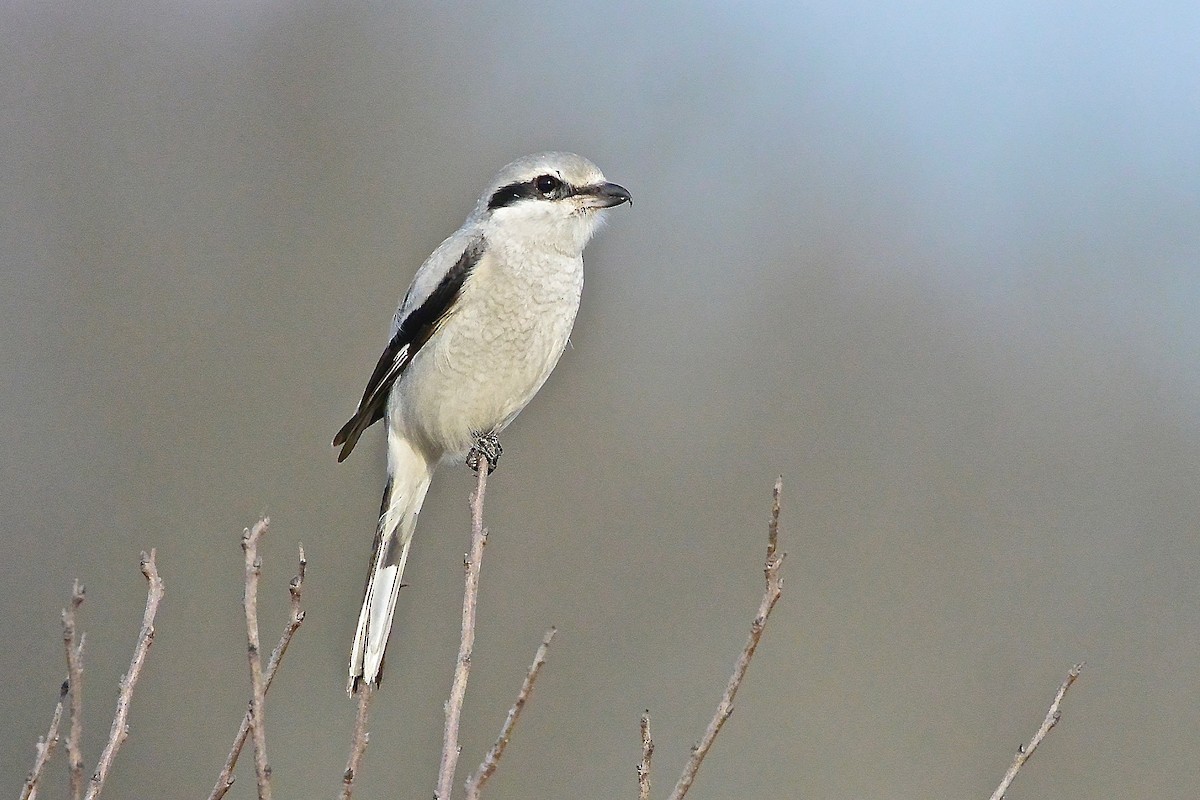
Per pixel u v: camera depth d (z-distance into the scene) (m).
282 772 11.08
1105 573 13.36
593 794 11.27
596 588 13.16
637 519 13.89
